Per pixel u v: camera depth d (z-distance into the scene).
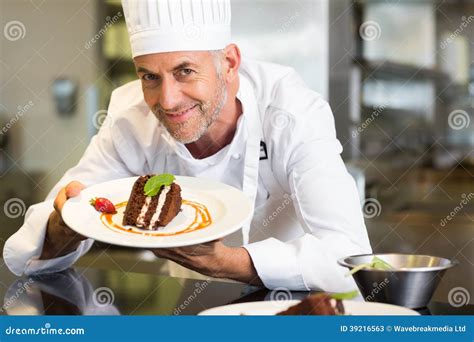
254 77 2.81
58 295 2.36
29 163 5.75
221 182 2.74
